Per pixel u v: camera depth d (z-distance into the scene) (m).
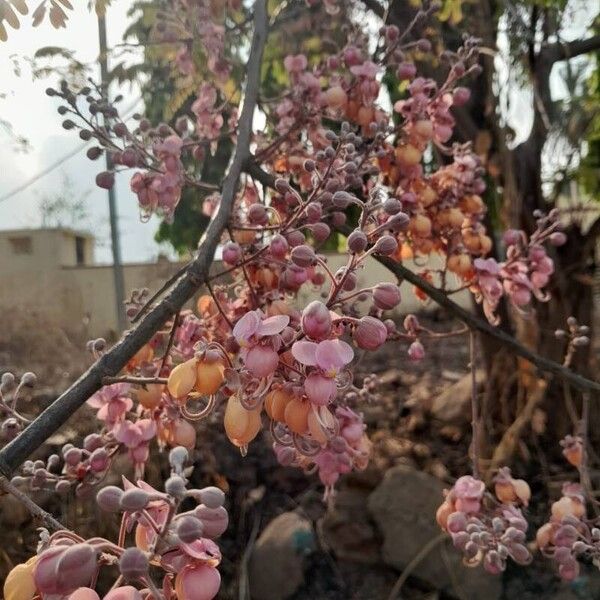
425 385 1.31
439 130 0.52
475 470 0.49
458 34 0.87
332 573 0.86
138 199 0.43
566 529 0.44
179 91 0.70
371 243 0.36
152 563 0.21
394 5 0.79
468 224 0.55
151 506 0.21
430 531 0.85
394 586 0.84
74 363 1.28
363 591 0.84
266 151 0.51
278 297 0.40
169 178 0.43
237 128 0.52
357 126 0.53
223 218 0.39
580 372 0.98
